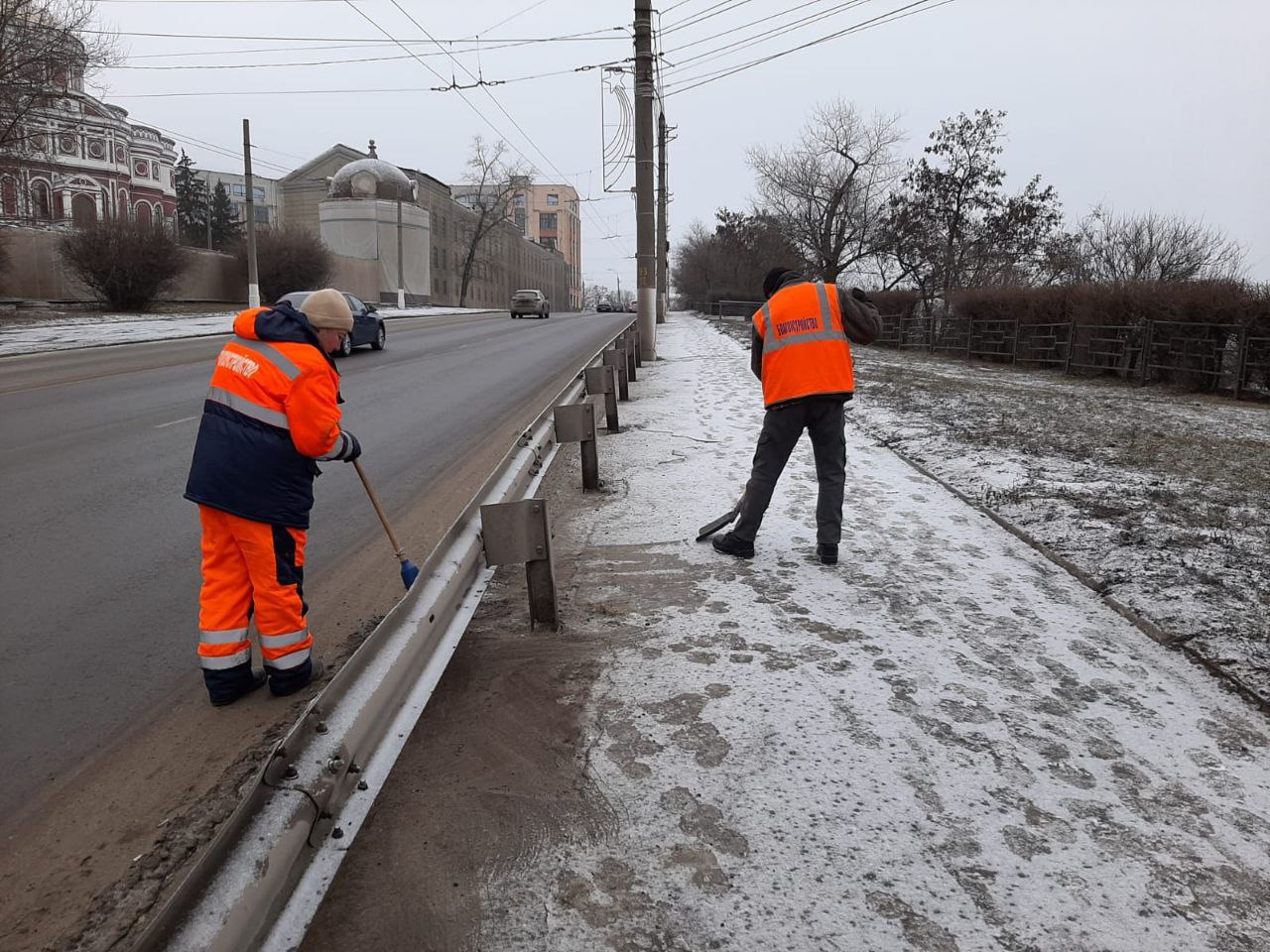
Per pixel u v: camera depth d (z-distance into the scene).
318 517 6.25
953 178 34.25
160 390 12.46
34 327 23.95
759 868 2.48
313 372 3.22
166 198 61.72
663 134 38.88
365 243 56.91
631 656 3.85
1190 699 3.49
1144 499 6.34
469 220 78.69
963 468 7.45
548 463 7.32
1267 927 2.28
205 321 29.11
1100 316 17.33
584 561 5.18
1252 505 6.21
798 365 4.86
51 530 5.73
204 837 2.64
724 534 5.56
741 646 3.94
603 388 9.42
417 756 3.09
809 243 42.59
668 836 2.62
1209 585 4.53
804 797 2.81
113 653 3.93
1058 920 2.29
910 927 2.26
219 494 3.22
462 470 7.77
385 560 5.26
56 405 11.01
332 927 2.26
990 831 2.65
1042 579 4.84
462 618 3.78
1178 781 2.93
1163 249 40.34
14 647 3.97
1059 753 3.09
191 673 3.74
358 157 71.31
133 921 2.28
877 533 5.70
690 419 10.27
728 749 3.09
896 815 2.72
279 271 40.16
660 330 34.84
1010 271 34.81
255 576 3.37
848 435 9.12
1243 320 13.85
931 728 3.24
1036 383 16.30
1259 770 3.01
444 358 18.77
